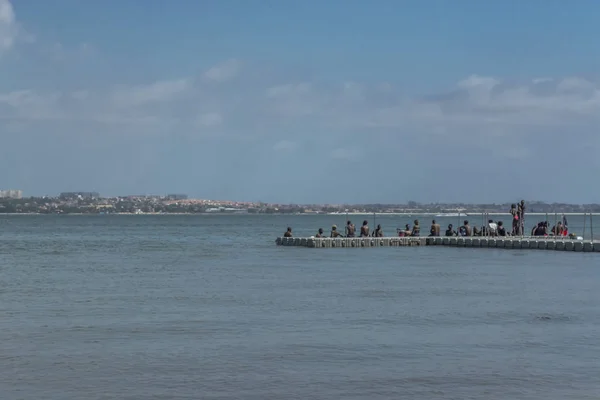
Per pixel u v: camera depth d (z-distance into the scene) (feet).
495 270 239.09
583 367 105.29
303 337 125.18
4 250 378.32
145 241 481.05
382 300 168.86
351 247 360.89
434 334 127.65
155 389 95.61
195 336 126.41
